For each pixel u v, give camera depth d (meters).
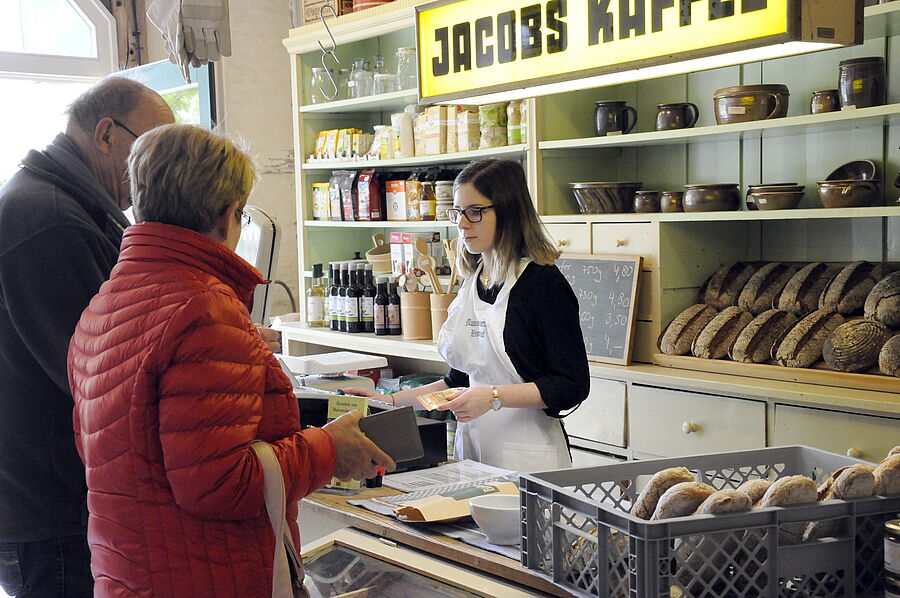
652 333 3.52
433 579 1.77
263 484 1.48
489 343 2.78
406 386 4.36
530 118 3.78
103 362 1.49
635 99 3.97
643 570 1.41
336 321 4.69
